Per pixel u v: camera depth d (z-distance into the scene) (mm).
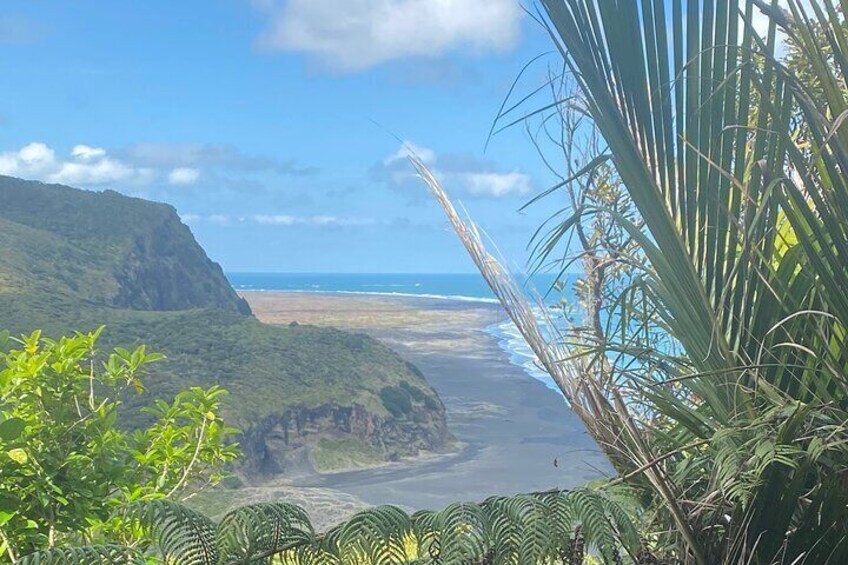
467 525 4574
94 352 8070
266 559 4664
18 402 7562
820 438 4504
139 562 4469
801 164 4645
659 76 4965
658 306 5137
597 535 4656
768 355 4914
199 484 8438
